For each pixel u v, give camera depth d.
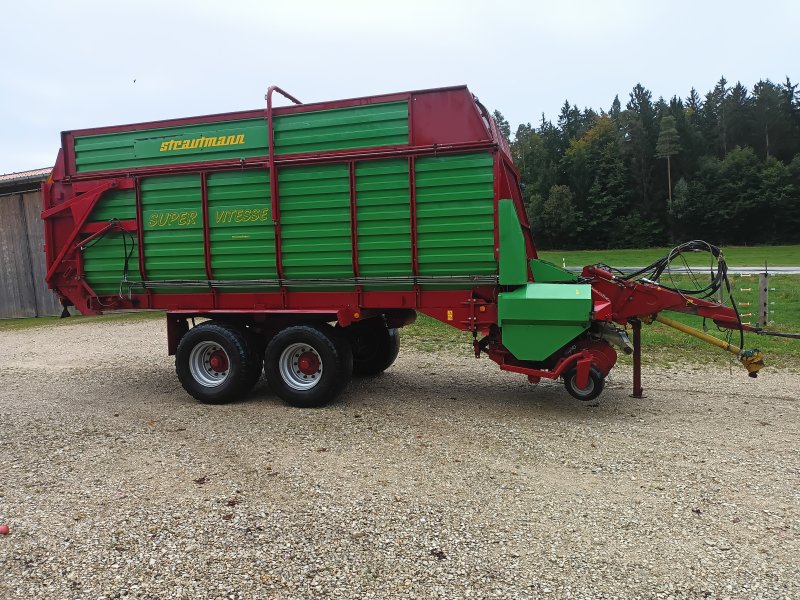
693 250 6.65
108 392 7.75
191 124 6.86
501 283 6.03
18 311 17.89
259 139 6.62
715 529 3.71
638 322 6.90
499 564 3.32
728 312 6.29
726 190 68.69
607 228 72.19
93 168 7.27
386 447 5.29
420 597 3.02
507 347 6.16
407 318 7.27
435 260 6.20
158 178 6.98
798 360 9.09
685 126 75.62
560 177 79.25
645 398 6.99
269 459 5.00
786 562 3.32
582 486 4.39
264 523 3.82
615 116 87.75
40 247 17.30
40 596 3.07
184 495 4.27
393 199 6.23
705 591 3.05
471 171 6.00
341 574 3.23
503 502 4.12
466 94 6.00
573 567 3.29
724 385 7.62
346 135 6.33
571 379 6.25
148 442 5.51
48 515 3.98
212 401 6.88
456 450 5.20
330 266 6.52
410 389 7.56
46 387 8.16
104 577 3.23
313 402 6.59
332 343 6.50
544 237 74.44
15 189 17.33
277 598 3.02
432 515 3.92
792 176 67.75
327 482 4.48
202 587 3.12
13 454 5.23
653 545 3.52
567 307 5.88
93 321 16.33
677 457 4.99
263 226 6.66
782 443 5.34
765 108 78.19
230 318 7.12
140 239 7.08
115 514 3.98
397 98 6.17
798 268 30.41
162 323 15.57
